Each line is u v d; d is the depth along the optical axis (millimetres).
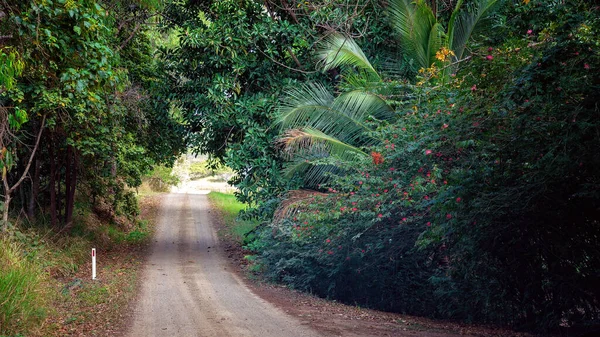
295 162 16938
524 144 8219
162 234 26391
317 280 14828
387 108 15766
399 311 13523
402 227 11992
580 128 7164
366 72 16547
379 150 11703
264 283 15336
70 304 11008
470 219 8852
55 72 11578
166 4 20422
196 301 11727
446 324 11047
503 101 8141
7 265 9961
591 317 10125
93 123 16125
